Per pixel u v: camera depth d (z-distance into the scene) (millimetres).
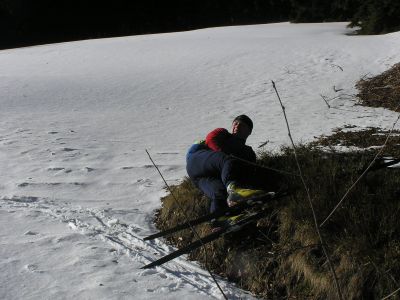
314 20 40000
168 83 17438
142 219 6445
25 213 6305
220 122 12523
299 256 4879
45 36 52531
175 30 53781
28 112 13961
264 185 6000
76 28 52969
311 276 4750
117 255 5227
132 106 14602
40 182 7793
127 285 4578
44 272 4699
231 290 4844
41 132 11414
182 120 12812
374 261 4488
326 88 15711
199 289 4703
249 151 6070
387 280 4348
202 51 22938
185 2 53719
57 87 17391
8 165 8773
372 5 28266
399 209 4969
